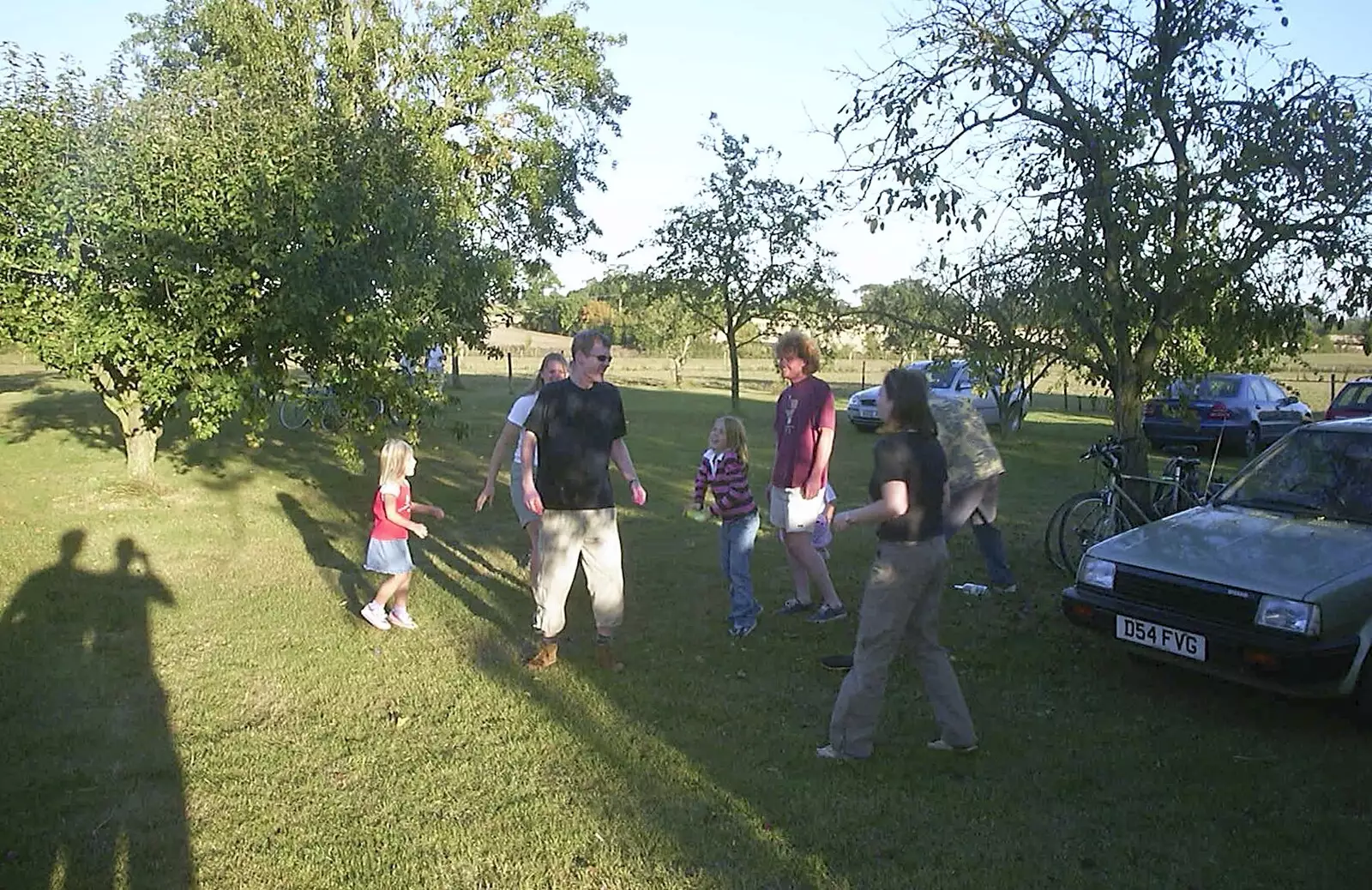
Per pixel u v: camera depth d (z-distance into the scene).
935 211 7.62
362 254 10.10
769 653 6.15
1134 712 5.20
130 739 4.76
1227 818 4.06
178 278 9.42
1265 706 5.29
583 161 25.33
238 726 4.94
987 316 8.06
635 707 5.22
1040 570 8.35
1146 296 7.56
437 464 14.62
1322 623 4.73
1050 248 7.61
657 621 6.85
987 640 6.40
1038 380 9.06
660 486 12.98
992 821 4.03
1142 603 5.37
